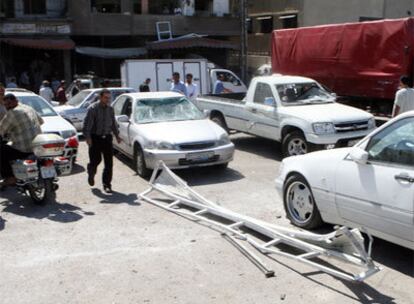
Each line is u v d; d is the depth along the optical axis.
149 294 4.89
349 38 14.29
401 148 5.22
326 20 34.53
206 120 10.73
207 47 29.97
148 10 32.81
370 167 5.48
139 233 6.62
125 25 31.31
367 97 14.03
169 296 4.84
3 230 6.81
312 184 6.26
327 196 6.03
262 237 6.40
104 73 31.94
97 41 32.09
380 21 13.29
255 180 9.56
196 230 6.70
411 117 5.25
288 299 4.74
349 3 34.34
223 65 33.47
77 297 4.85
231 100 13.24
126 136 10.65
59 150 7.80
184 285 5.07
